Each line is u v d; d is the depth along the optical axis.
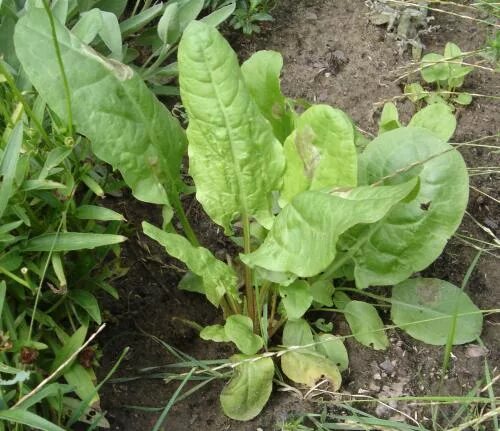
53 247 0.57
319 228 0.53
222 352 0.68
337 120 0.54
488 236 0.77
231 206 0.61
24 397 0.51
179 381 0.66
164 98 0.87
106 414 0.63
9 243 0.58
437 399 0.59
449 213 0.62
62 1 0.69
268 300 0.69
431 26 0.95
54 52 0.56
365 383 0.66
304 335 0.65
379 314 0.71
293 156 0.58
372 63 0.91
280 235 0.58
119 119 0.58
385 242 0.64
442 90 0.88
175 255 0.57
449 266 0.75
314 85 0.88
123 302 0.70
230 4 0.88
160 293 0.71
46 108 0.66
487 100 0.88
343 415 0.64
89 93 0.57
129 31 0.81
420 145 0.63
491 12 0.93
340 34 0.93
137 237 0.74
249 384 0.62
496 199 0.80
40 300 0.63
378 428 0.62
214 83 0.55
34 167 0.60
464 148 0.84
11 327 0.57
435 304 0.68
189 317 0.70
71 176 0.59
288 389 0.65
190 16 0.82
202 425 0.64
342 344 0.66
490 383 0.59
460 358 0.68
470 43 0.93
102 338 0.67
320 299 0.66
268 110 0.63
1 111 0.62
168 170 0.62
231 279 0.62
